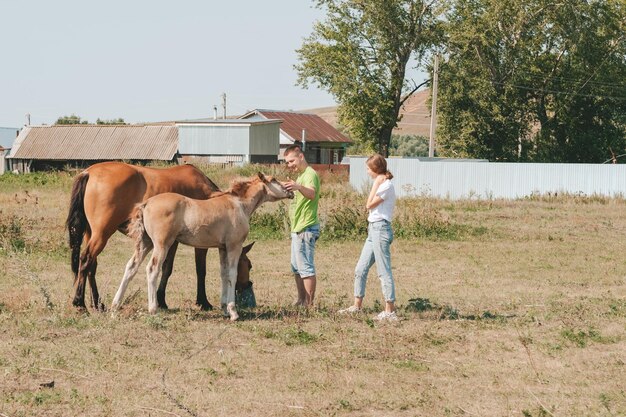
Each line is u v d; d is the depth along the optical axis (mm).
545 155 58031
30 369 7988
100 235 10977
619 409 7516
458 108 57469
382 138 58062
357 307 11289
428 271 16656
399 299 13156
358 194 34188
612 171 38969
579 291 14461
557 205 34000
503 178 40312
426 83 57656
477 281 15414
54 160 57250
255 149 55281
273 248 19641
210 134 55219
